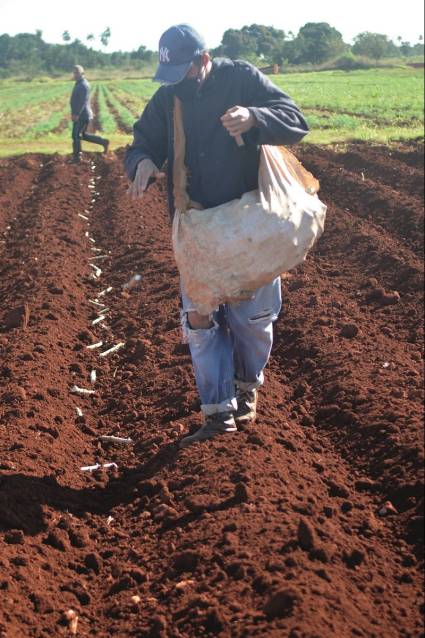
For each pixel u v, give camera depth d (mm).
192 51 4441
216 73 4574
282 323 7844
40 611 3906
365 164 15711
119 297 9234
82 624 3869
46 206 14141
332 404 5926
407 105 32812
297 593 3420
